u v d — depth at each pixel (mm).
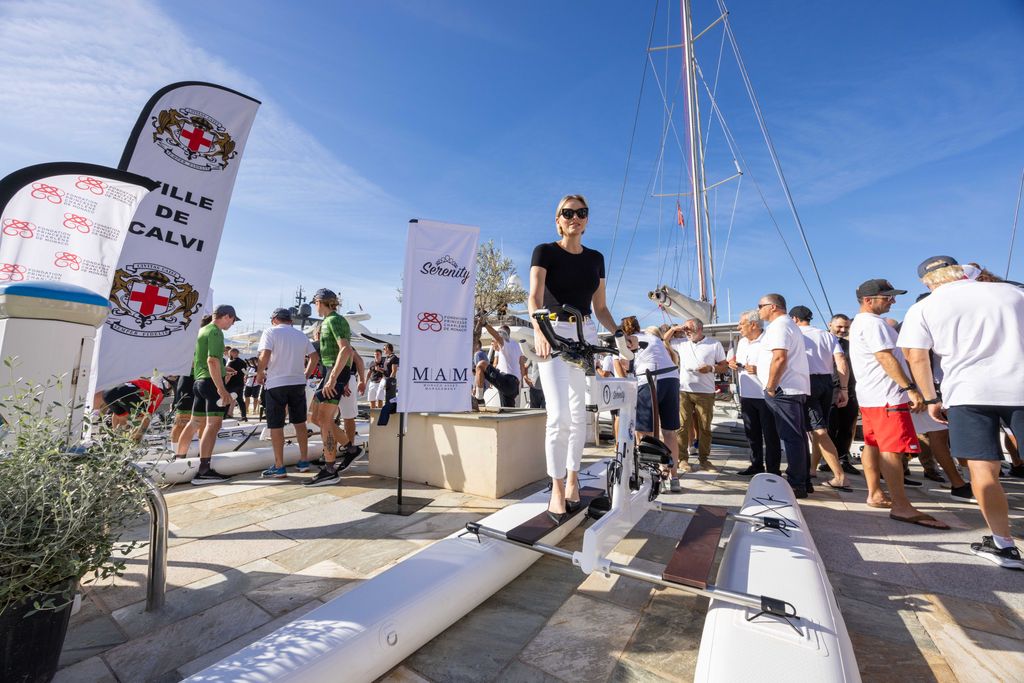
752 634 1290
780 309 3877
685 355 5090
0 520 1237
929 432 3904
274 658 1244
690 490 4043
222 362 4324
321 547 2629
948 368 2510
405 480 4199
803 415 3766
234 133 3389
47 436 1456
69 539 1359
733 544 1967
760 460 4676
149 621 1848
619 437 2217
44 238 2381
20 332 1710
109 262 2580
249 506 3422
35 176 2236
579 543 2697
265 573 2291
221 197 3328
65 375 1658
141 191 2656
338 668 1296
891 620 1858
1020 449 2307
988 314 2365
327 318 4473
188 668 1572
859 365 3346
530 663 1611
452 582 1769
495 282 17109
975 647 1664
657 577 1640
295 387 4527
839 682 1097
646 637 1765
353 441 4988
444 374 3596
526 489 3904
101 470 1484
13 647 1286
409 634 1539
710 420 5035
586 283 2611
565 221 2545
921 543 2676
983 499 2418
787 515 2283
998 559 2342
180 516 3197
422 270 3566
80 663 1585
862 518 3168
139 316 2980
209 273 3281
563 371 2369
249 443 5840
